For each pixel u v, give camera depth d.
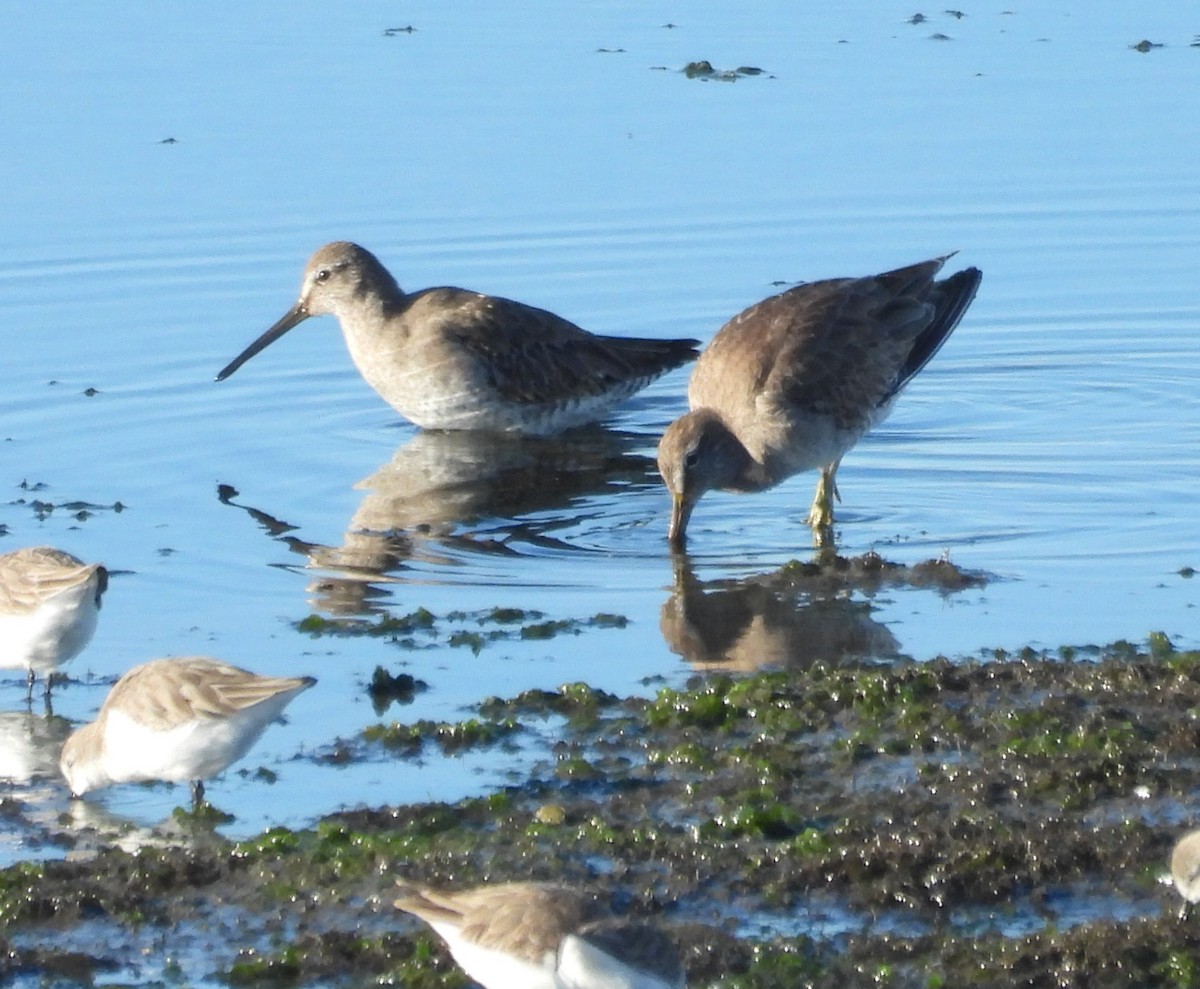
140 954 9.37
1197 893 9.27
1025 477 16.77
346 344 20.33
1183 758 10.95
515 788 10.98
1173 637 12.98
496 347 18.77
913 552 15.00
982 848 9.82
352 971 9.18
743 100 25.70
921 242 22.03
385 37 28.11
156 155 24.02
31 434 17.89
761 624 13.52
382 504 16.48
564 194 23.16
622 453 18.34
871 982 8.86
